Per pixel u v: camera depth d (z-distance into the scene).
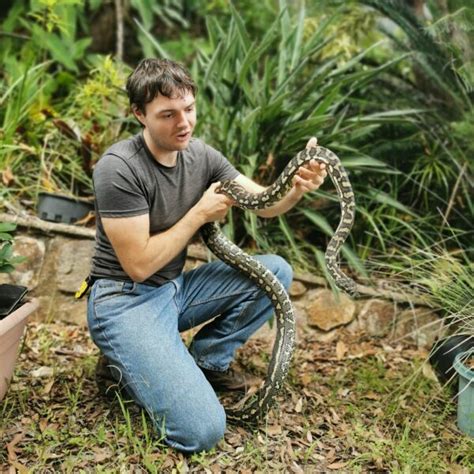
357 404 3.14
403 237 4.37
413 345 3.87
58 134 4.47
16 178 4.19
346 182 2.76
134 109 2.61
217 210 2.73
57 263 3.86
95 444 2.64
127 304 2.74
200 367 3.09
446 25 4.04
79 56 5.30
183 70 2.54
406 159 4.54
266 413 2.81
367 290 3.93
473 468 2.70
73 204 3.97
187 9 6.52
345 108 4.27
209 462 2.60
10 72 4.90
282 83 4.14
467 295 3.63
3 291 2.85
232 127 4.21
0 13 5.89
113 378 2.95
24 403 2.89
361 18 5.08
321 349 3.76
